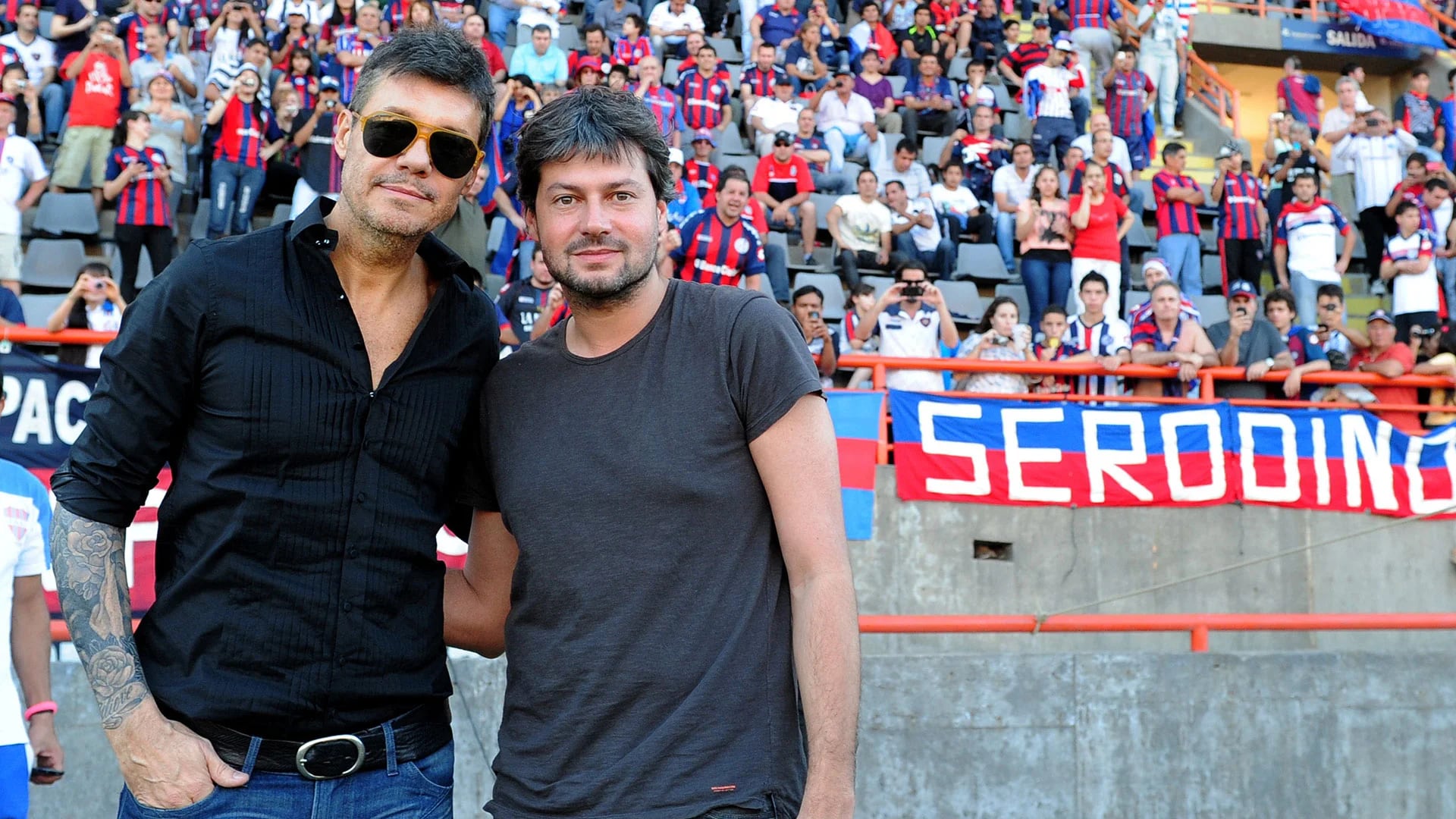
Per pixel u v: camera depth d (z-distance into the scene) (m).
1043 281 9.04
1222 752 4.95
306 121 8.91
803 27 11.70
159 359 2.03
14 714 2.97
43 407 5.46
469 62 2.16
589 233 2.11
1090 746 4.88
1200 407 6.98
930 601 6.58
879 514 6.60
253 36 9.66
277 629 2.05
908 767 4.77
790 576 2.11
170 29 9.93
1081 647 6.77
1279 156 10.62
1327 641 6.97
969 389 7.35
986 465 6.73
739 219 7.05
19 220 8.35
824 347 6.74
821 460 2.12
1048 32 12.65
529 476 2.17
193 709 2.02
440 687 2.23
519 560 2.22
